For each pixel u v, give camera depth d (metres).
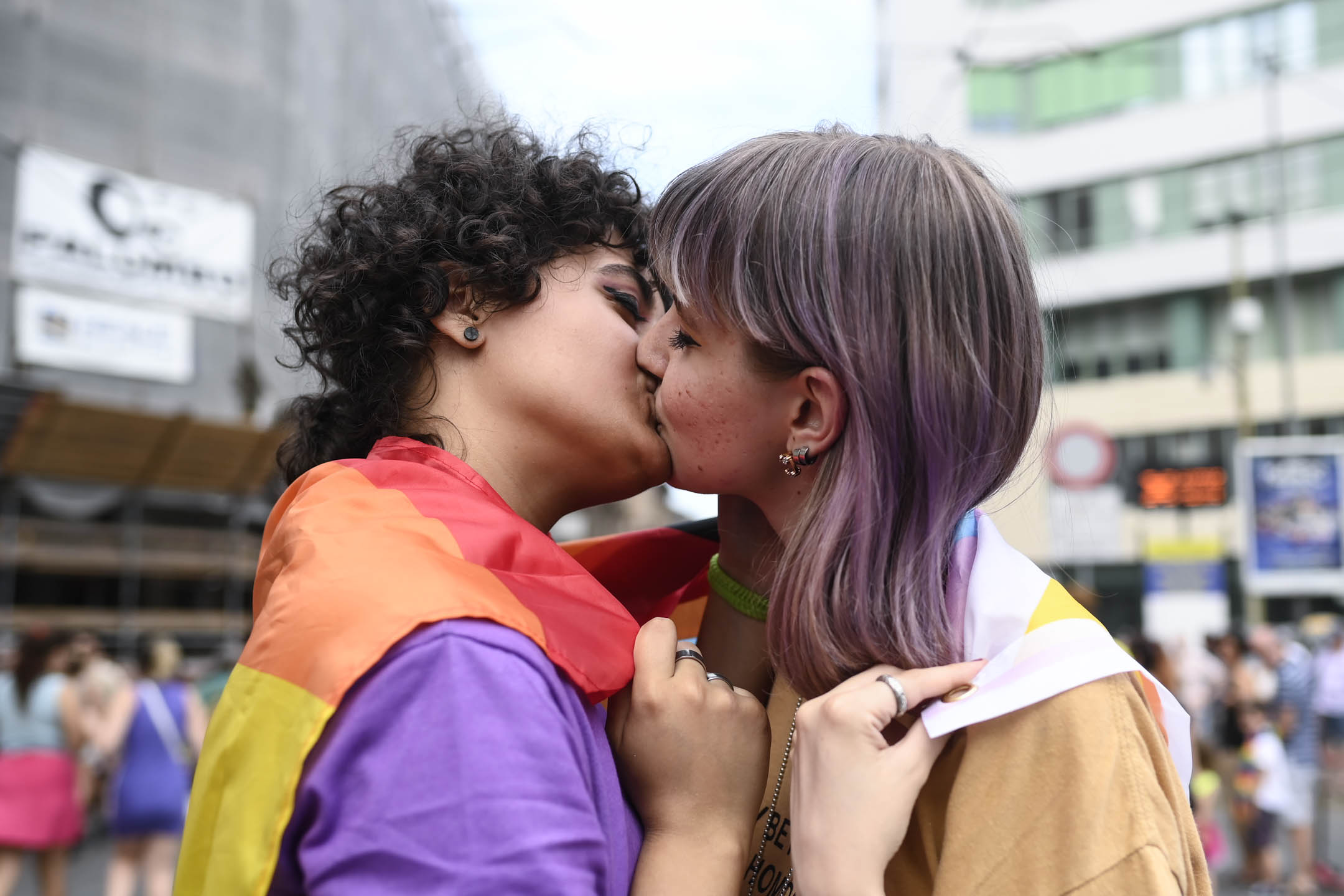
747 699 0.96
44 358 11.87
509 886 0.72
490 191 1.11
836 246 0.90
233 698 0.85
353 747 0.76
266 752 0.79
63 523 12.12
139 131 12.72
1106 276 17.95
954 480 0.89
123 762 5.07
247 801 0.79
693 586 1.32
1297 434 17.20
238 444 12.74
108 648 12.43
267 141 13.86
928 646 0.87
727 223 0.96
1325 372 17.02
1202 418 17.62
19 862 4.85
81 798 5.76
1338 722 7.75
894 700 0.84
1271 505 12.80
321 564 0.85
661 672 0.94
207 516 13.86
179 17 13.22
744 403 0.98
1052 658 0.82
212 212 13.21
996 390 0.92
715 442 1.00
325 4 15.60
